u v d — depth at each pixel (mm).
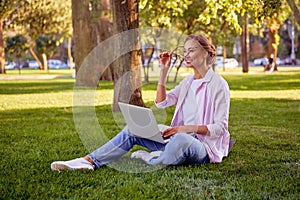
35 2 25703
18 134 6387
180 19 17859
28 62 62375
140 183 3684
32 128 7031
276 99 12109
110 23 20656
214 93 4184
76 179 3770
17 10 27531
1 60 33969
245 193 3359
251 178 3781
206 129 4137
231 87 17469
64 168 4074
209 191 3449
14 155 4836
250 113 8875
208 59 4266
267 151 4938
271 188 3488
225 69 39750
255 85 18531
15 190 3471
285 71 32875
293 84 18500
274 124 7195
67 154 4895
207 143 4215
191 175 3863
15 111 9734
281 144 5367
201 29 18969
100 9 20516
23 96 14008
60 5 29641
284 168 4141
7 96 13992
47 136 6184
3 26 32594
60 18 29797
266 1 6805
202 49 4230
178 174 3922
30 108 10375
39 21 28141
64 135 6230
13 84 21344
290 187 3500
